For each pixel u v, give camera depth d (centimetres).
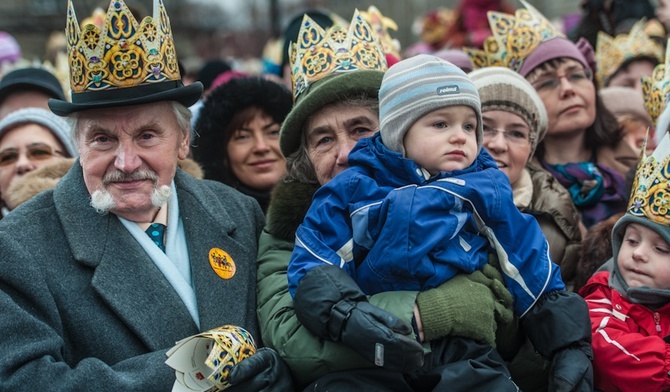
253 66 981
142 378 213
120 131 232
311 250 228
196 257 246
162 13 238
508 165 300
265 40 2067
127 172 232
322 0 2056
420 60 236
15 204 293
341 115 257
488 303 227
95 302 228
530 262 232
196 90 241
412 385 224
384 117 238
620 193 339
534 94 308
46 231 233
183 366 213
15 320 215
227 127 357
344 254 230
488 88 300
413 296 224
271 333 233
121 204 235
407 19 1900
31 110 338
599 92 379
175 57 246
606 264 269
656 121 336
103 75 229
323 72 264
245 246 259
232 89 354
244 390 212
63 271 228
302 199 256
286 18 2098
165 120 238
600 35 445
